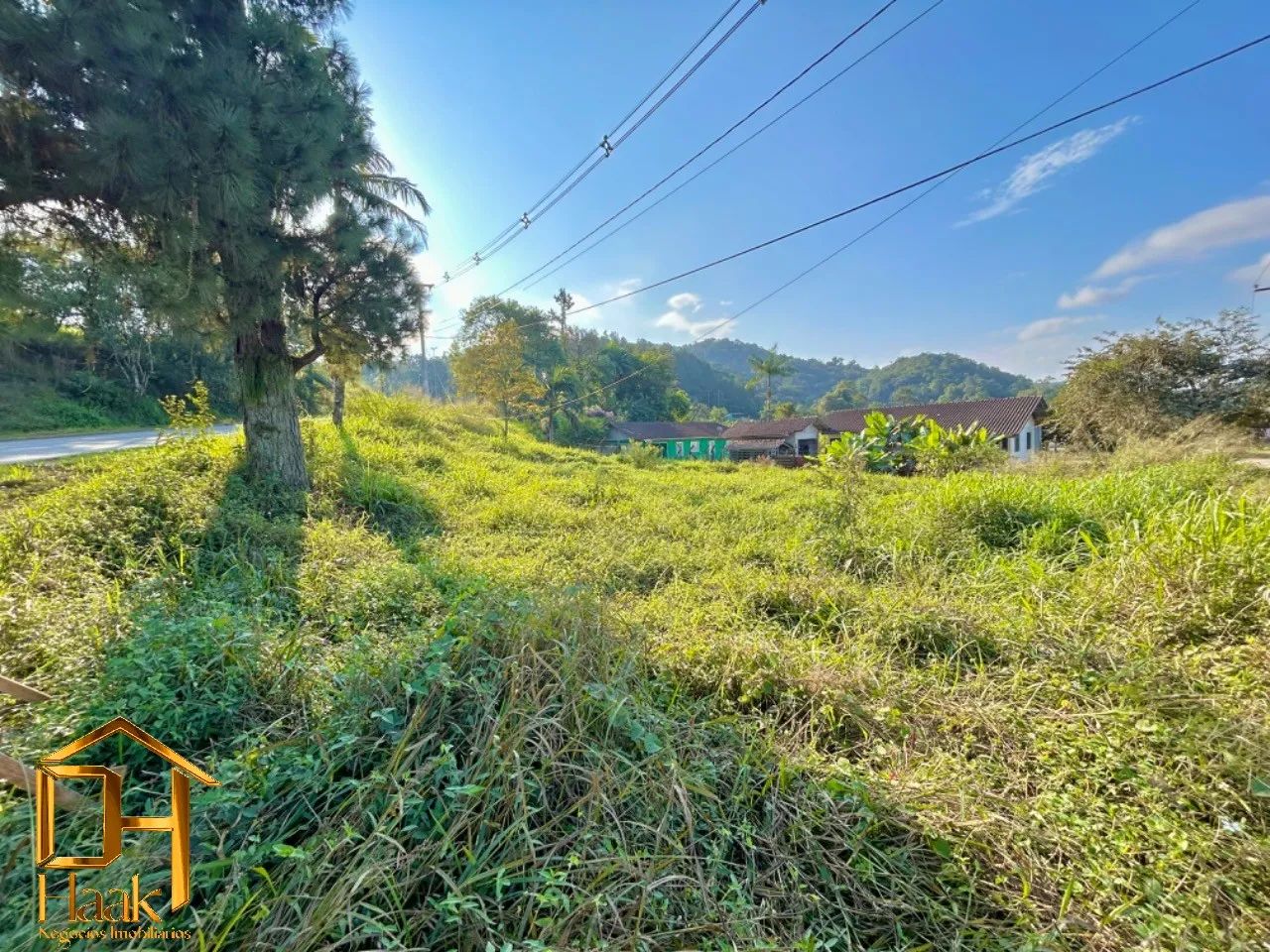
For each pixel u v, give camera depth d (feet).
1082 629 8.57
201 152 11.59
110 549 10.96
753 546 15.31
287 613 9.21
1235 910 4.33
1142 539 10.60
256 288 14.93
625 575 13.21
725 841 4.97
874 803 5.39
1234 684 6.63
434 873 4.20
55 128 10.98
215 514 13.50
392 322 20.17
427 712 5.57
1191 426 31.63
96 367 57.72
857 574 13.26
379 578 10.42
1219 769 5.49
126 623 7.42
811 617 10.52
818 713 7.10
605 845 4.51
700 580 12.55
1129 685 6.84
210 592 9.66
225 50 12.80
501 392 60.44
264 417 17.90
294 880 3.94
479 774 4.90
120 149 10.61
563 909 4.05
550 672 6.45
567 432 88.48
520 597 8.45
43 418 47.09
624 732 5.90
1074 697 7.15
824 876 4.72
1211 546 9.17
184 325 13.28
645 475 33.99
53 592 8.86
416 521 17.72
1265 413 35.81
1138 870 4.70
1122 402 39.96
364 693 5.92
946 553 14.10
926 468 37.50
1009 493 16.19
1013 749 6.39
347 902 3.79
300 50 14.76
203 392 20.54
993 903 4.54
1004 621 9.27
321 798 4.80
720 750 6.15
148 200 11.51
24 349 19.67
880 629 9.53
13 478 17.39
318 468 20.79
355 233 17.02
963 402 73.15
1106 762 5.85
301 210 14.70
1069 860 4.91
